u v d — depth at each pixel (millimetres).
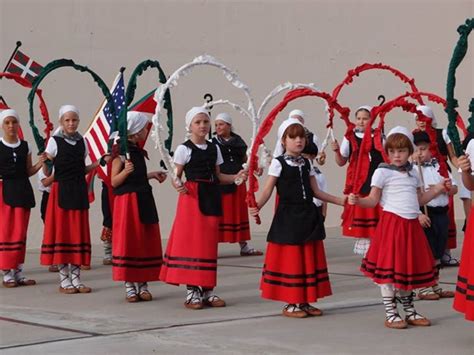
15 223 9297
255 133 8398
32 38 13016
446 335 6582
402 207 6812
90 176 10898
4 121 9266
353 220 10602
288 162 7230
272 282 7273
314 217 7223
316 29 15555
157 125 7750
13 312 7758
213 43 14492
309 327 6938
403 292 6992
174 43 14141
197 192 7820
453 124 6109
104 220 10969
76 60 13305
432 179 9453
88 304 8180
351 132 8008
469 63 17469
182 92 14188
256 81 14914
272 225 7297
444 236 9094
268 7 15039
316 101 15492
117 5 13664
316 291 7219
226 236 11648
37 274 10266
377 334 6641
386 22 16375
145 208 8258
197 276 7754
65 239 8852
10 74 9750
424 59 16812
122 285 9375
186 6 14242
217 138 11398
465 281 6137
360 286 9047
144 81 13883
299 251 7203
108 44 13594
